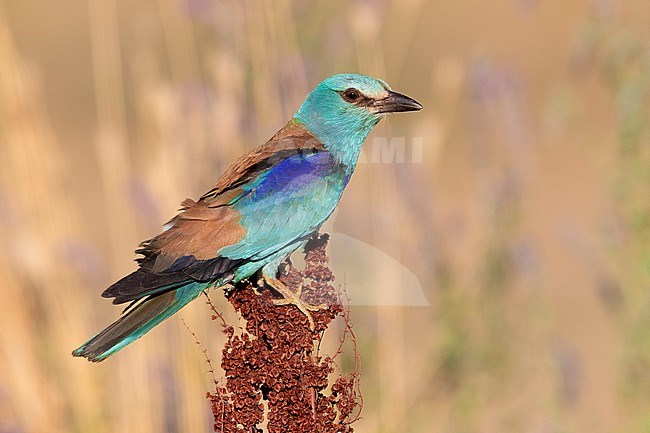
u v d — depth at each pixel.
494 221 17.47
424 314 17.09
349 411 10.43
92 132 31.03
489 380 17.08
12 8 37.47
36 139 16.67
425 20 35.22
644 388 16.44
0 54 16.73
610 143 17.06
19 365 16.03
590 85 18.98
